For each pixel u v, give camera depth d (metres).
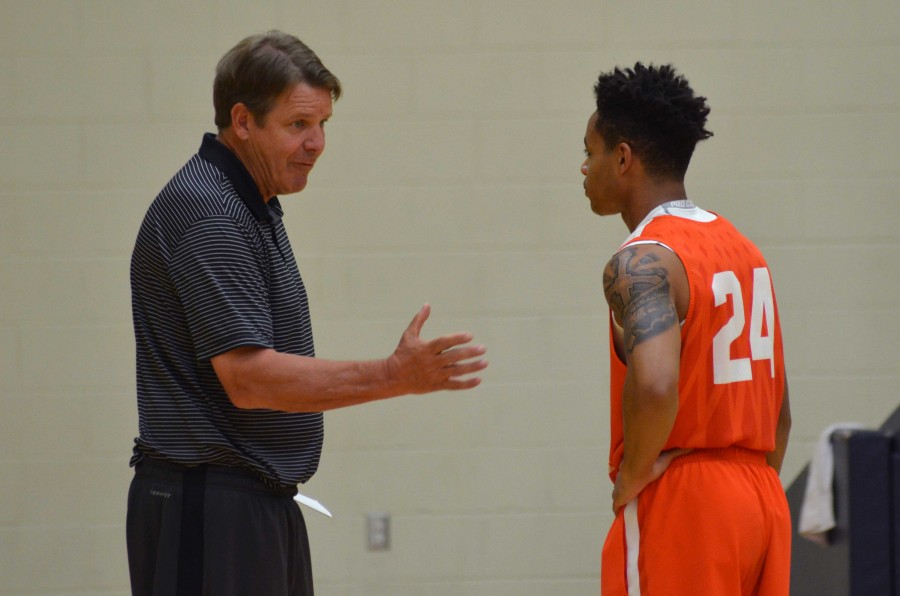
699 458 7.16
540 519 14.73
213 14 14.34
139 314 7.57
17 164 14.30
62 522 14.50
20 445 14.42
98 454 14.50
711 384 7.05
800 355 14.73
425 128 14.49
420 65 14.45
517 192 14.57
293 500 7.96
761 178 14.66
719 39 14.55
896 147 14.62
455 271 14.59
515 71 14.49
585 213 14.59
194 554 7.31
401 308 14.59
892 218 14.68
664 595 7.09
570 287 14.62
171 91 14.37
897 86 14.59
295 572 7.93
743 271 7.27
